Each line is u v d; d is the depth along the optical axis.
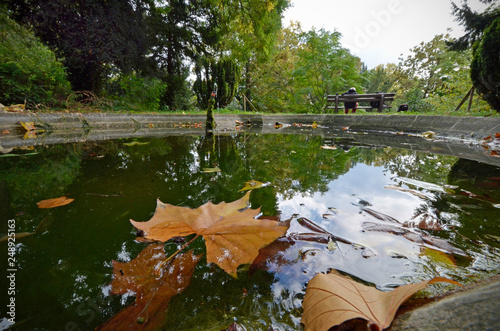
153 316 0.56
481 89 4.26
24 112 5.18
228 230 0.90
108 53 7.60
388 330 0.47
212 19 11.48
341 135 4.92
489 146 3.25
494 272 0.67
